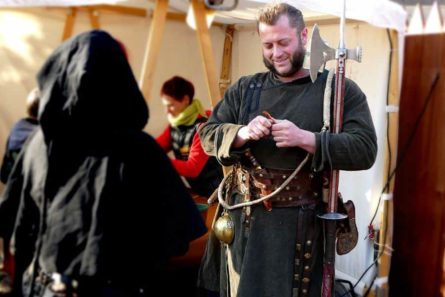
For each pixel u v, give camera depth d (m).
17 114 2.57
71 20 2.55
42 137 1.40
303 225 1.70
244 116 1.80
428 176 2.85
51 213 1.34
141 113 1.37
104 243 1.29
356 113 1.72
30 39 2.54
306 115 1.71
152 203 1.36
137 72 2.72
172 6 2.54
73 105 1.29
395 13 2.58
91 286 1.33
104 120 1.32
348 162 1.63
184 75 2.88
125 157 1.33
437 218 2.81
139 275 1.35
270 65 1.73
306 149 1.62
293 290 1.69
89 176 1.33
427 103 2.84
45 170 1.35
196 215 1.45
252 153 1.75
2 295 1.66
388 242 2.80
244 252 1.74
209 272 1.97
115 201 1.31
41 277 1.37
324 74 1.76
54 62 1.34
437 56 2.79
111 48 1.31
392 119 2.71
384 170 2.75
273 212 1.71
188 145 2.63
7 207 1.45
